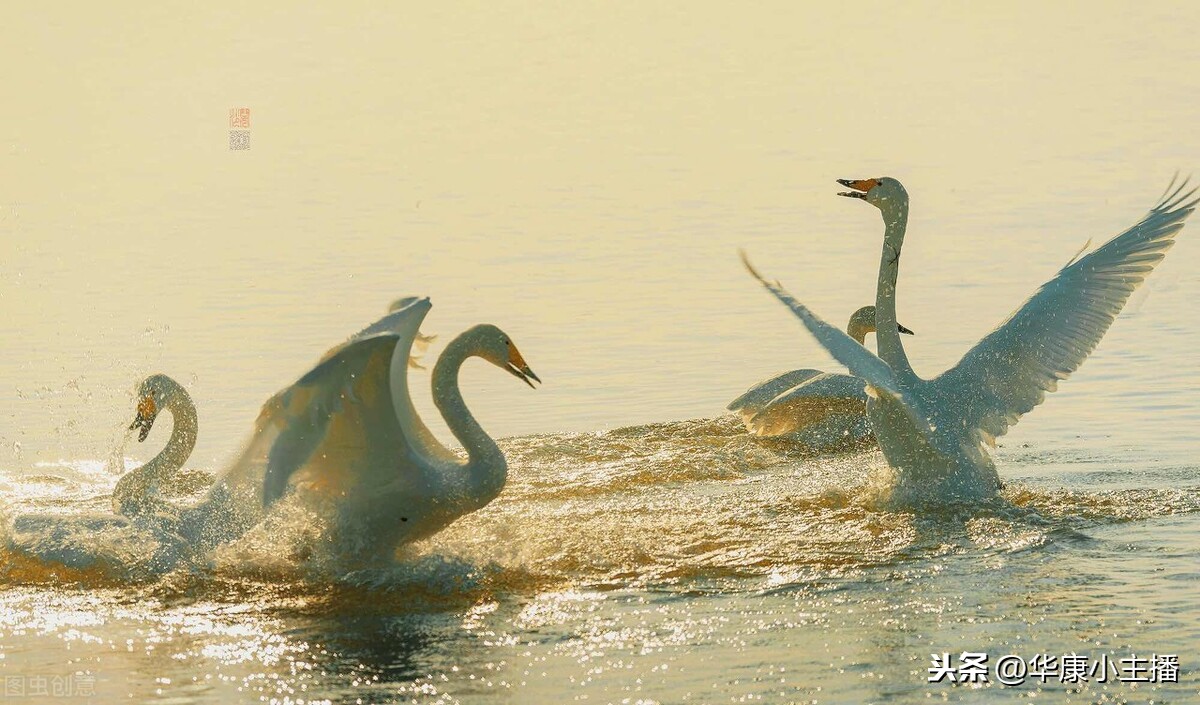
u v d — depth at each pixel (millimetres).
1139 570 10523
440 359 11289
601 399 17188
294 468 9977
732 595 10297
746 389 17234
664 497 13258
